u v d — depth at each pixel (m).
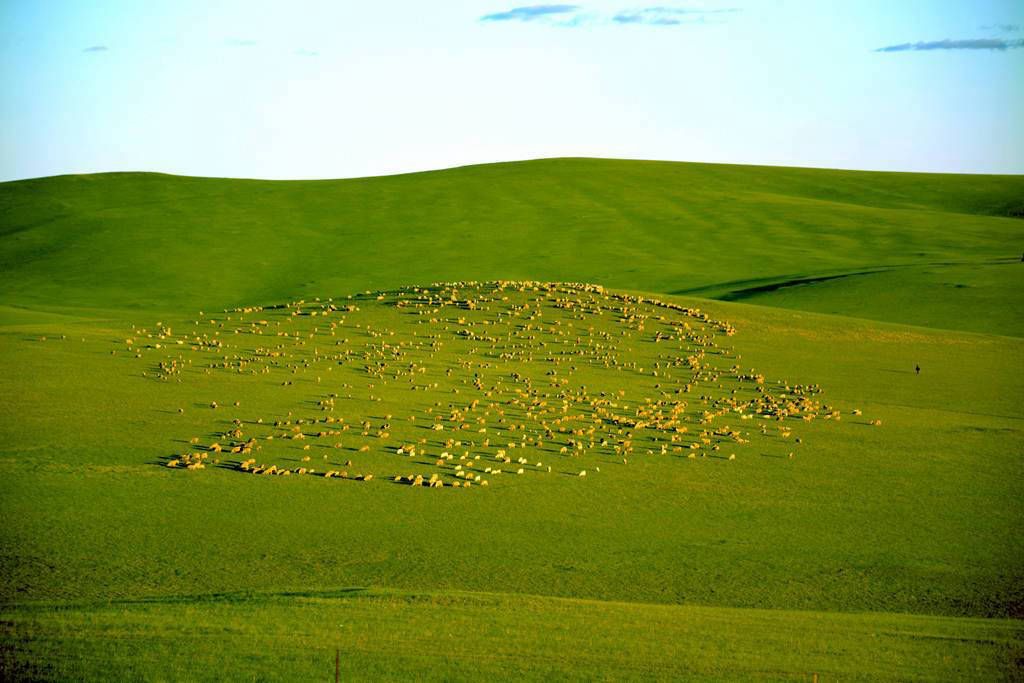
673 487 52.25
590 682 25.92
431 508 46.88
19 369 70.56
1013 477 55.97
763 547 43.41
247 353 80.75
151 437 55.84
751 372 82.56
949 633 31.39
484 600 33.19
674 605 35.19
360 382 72.75
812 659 28.22
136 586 35.19
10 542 39.00
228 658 26.42
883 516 48.56
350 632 28.83
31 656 26.20
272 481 49.56
